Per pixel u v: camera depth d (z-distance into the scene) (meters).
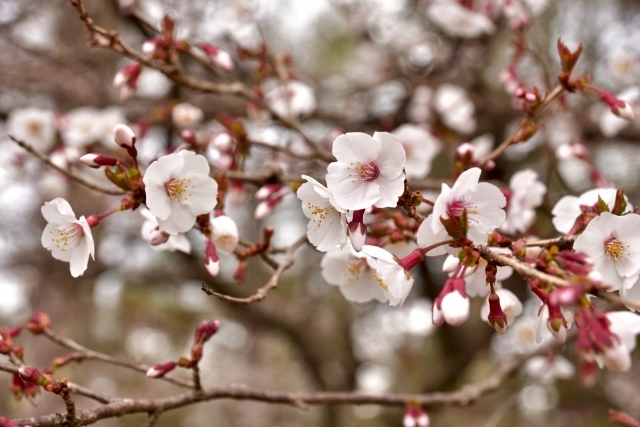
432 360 1.95
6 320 1.95
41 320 0.57
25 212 1.53
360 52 1.37
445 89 0.99
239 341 2.82
